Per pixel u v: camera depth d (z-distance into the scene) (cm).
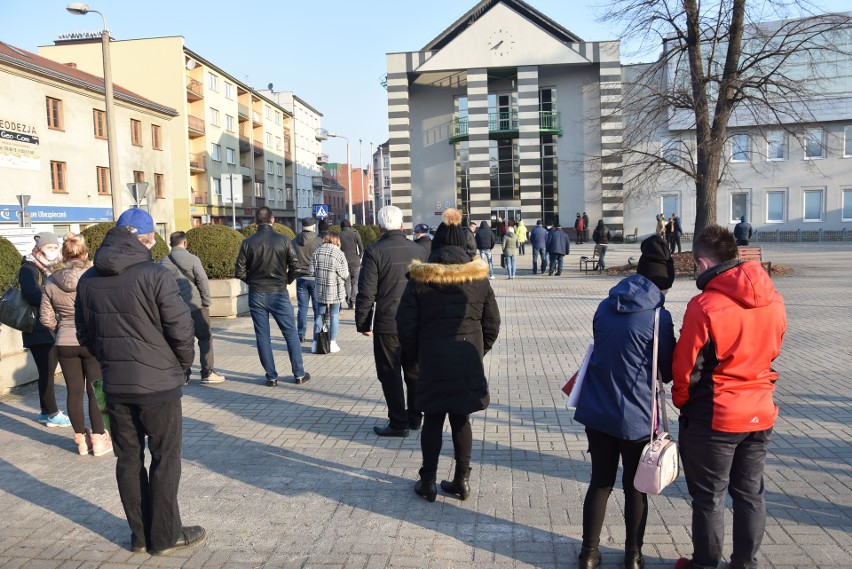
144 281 373
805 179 4006
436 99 4859
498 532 408
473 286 444
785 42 1889
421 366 445
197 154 5350
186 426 639
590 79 4672
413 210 4941
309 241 1073
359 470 518
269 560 379
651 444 331
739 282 318
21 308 597
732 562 341
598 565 364
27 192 3259
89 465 539
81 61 5059
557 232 2273
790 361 857
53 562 379
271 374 798
